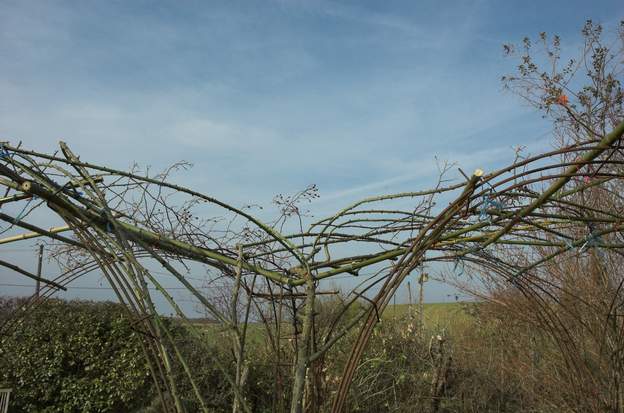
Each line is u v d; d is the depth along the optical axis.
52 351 7.60
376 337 6.82
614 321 4.26
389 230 3.02
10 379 7.56
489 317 6.80
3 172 2.28
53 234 2.61
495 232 2.81
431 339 6.96
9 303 7.52
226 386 6.33
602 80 6.00
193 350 6.22
